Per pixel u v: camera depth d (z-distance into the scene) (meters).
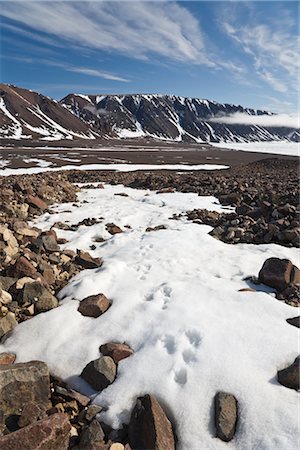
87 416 4.06
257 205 14.36
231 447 3.67
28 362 4.48
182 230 10.58
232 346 4.71
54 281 7.08
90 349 4.99
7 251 7.77
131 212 13.46
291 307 5.75
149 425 3.77
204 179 22.64
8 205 11.77
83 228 11.03
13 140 134.88
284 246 9.32
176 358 4.61
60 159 62.38
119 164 55.56
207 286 6.49
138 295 6.27
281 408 3.87
